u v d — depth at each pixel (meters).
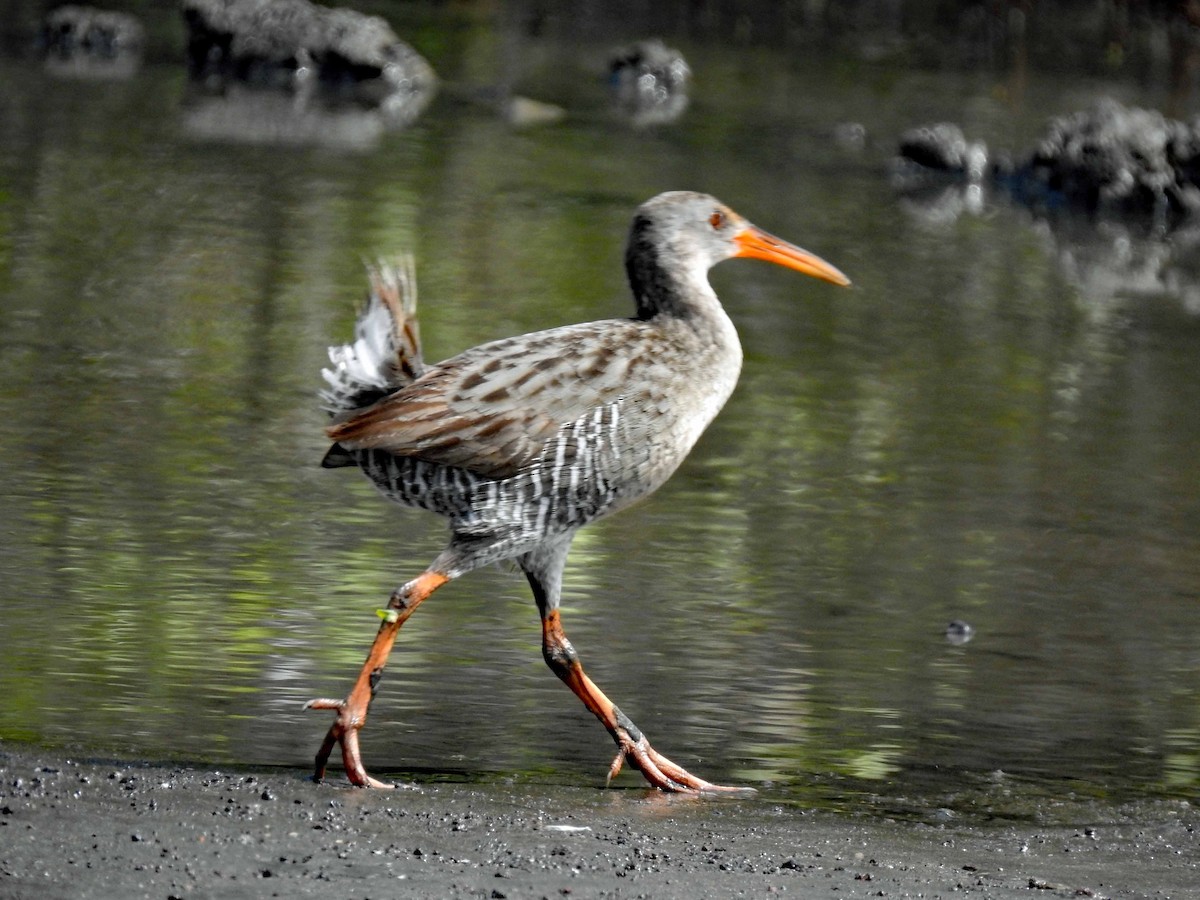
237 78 33.53
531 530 9.57
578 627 11.59
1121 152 28.42
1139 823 9.02
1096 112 29.23
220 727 9.73
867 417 16.69
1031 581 12.95
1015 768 9.79
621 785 9.36
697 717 10.30
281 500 13.62
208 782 8.83
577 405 9.50
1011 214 26.91
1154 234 26.39
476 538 9.51
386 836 8.26
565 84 34.53
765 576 12.77
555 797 9.04
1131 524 14.30
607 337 9.78
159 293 19.08
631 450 9.64
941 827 8.87
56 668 10.38
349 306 19.05
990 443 16.19
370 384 9.77
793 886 7.90
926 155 29.12
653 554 13.08
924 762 9.83
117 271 19.78
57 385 16.03
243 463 14.39
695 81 35.47
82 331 17.64
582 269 21.02
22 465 13.96
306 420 15.59
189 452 14.56
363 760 9.45
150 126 28.00
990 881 8.10
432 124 30.12
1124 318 20.91
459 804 8.80
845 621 12.00
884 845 8.55
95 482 13.72
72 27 34.88
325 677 10.52
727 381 10.05
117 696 10.05
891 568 13.08
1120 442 16.39
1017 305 21.17
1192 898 8.01
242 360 17.12
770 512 14.13
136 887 7.48
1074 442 16.33
